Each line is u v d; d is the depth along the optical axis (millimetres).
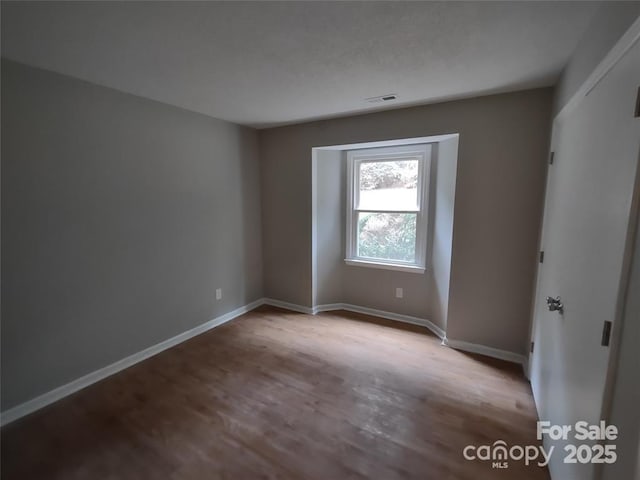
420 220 3348
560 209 1847
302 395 2260
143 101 2578
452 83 2250
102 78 2162
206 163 3195
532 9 1356
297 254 3799
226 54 1790
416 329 3371
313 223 3652
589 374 1174
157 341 2875
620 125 1078
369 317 3711
